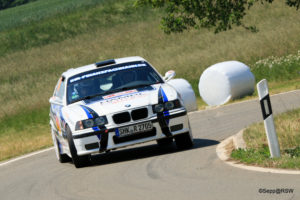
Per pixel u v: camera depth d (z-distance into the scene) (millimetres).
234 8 46031
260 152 27734
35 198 26891
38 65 144625
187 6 46156
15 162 45750
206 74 75250
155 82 37688
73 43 163875
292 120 35219
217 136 40406
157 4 47844
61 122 36375
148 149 39812
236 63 75438
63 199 24984
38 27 183625
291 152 26922
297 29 112750
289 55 94438
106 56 145125
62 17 194125
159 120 33906
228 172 25062
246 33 128875
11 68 144000
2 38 176500
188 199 20938
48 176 34062
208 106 71875
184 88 65250
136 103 34156
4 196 29828
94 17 186875
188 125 35094
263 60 96312
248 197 19938
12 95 112938
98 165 34938
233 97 73125
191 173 26328
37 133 76500
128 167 31422
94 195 24531
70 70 42219
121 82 37531
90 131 33656
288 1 47781
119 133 33594
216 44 123250
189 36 145000
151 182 25562
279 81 86750
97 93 36938
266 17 142125
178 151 35219
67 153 37250
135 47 148500
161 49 138750
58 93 40719
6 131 82750
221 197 20516
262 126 34844
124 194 23656
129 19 180625
